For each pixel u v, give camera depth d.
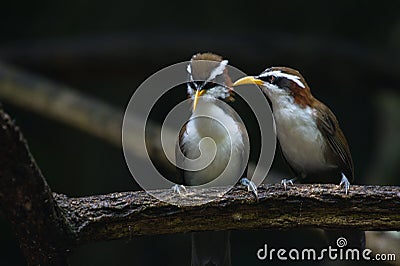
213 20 16.33
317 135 8.12
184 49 15.57
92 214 6.41
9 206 5.94
